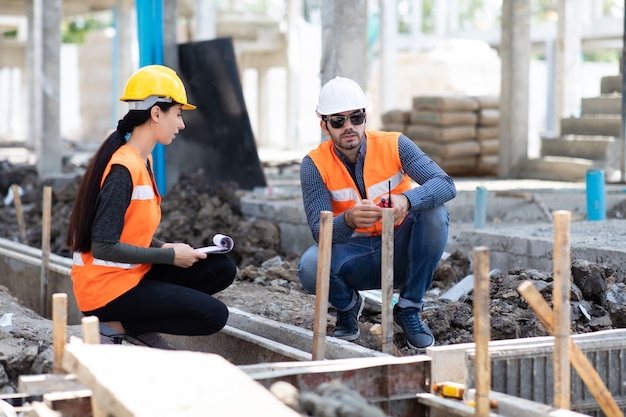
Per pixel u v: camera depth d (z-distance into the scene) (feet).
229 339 24.43
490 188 52.80
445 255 34.68
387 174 22.84
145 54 53.31
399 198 21.49
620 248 30.48
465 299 26.66
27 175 64.49
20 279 35.47
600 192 39.83
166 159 54.19
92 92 140.46
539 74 128.47
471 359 18.04
